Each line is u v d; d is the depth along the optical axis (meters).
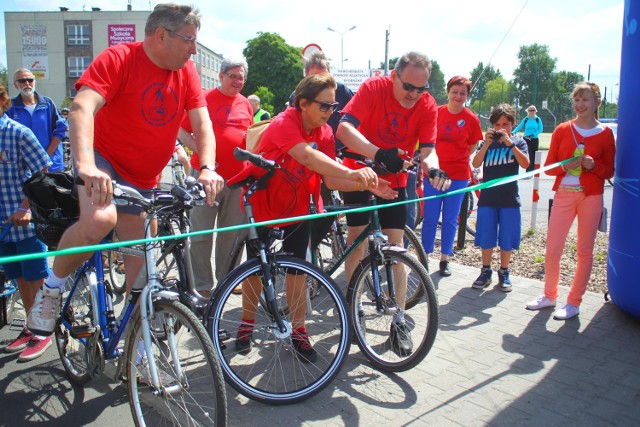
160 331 2.56
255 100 9.77
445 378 3.28
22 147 3.68
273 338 3.64
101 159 2.93
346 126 3.49
